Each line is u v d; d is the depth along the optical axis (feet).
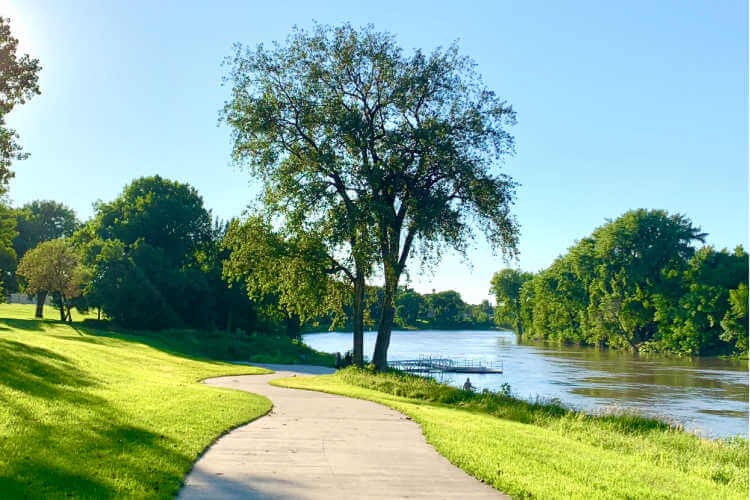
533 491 27.89
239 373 104.68
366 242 99.81
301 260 110.32
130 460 29.35
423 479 30.17
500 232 114.01
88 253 212.23
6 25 97.14
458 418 53.11
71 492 23.91
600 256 309.63
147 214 228.63
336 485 28.45
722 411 108.78
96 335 156.97
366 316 129.18
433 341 451.12
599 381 162.30
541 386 149.79
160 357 117.60
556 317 396.78
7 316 204.44
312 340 433.48
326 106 107.96
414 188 111.55
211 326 227.81
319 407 57.62
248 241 113.39
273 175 109.91
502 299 528.22
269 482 28.45
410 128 111.75
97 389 51.16
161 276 207.10
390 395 73.87
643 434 54.19
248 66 110.52
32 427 32.68
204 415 45.37
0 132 97.91
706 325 263.29
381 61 108.37
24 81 98.22
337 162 105.91
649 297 290.97
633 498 28.12
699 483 33.94
